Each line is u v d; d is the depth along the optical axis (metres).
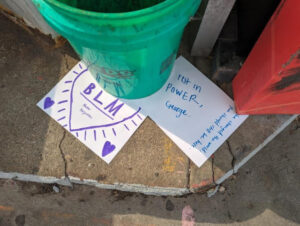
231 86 1.34
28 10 1.19
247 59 1.11
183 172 1.24
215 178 1.24
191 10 0.76
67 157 1.25
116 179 1.23
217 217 1.37
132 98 1.31
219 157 1.26
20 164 1.24
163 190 1.24
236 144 1.28
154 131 1.28
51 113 1.30
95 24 0.67
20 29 1.42
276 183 1.42
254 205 1.39
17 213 1.37
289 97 1.02
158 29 0.71
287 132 1.49
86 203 1.38
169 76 1.34
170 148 1.26
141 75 1.04
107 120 1.29
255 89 1.05
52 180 1.25
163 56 0.96
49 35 1.38
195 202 1.38
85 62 1.06
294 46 0.73
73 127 1.28
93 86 1.33
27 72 1.36
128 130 1.28
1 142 1.27
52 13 0.71
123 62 0.88
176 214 1.37
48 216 1.37
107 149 1.25
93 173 1.23
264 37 0.94
